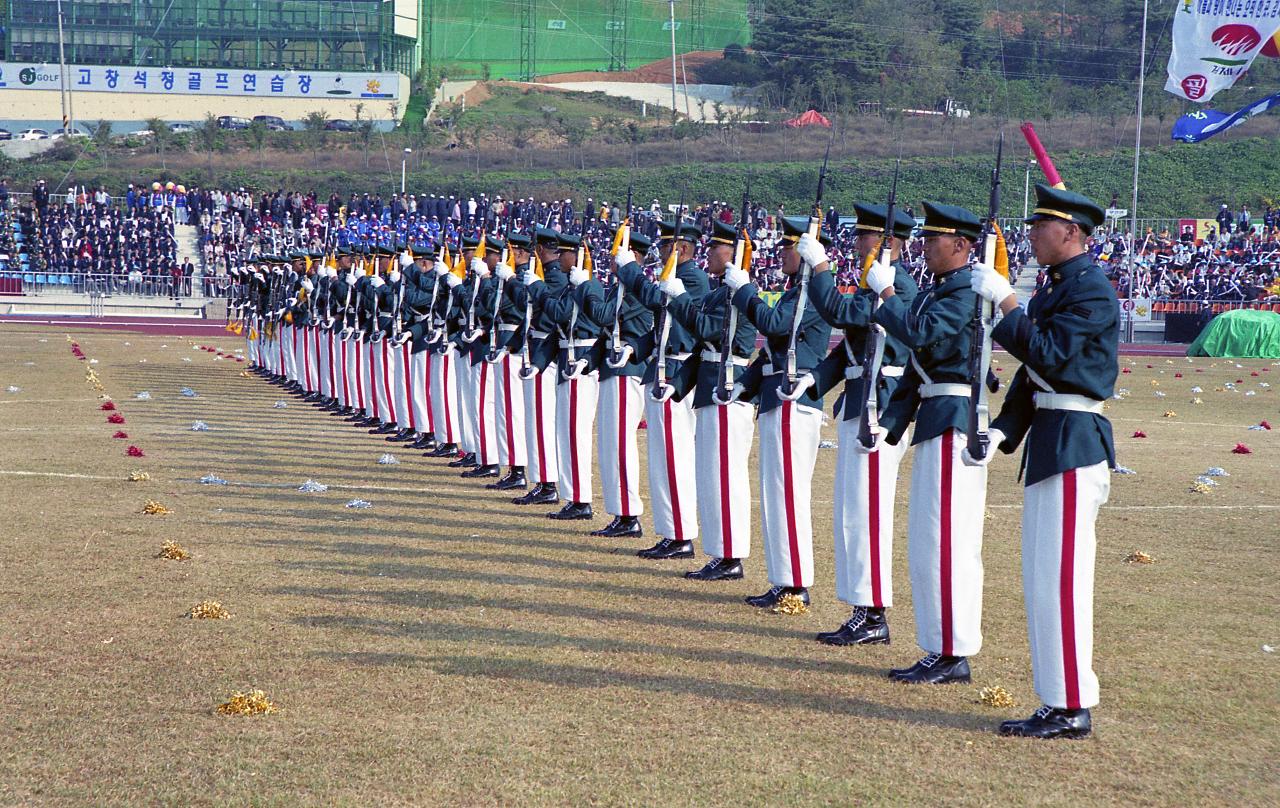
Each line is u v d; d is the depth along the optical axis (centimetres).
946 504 691
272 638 741
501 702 639
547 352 1206
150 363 2789
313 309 2117
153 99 7444
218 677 670
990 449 641
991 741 601
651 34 8444
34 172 6362
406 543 1020
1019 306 620
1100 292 606
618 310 1070
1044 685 614
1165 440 1780
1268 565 972
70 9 7438
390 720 611
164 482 1277
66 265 4797
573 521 1152
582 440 1155
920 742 598
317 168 6750
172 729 596
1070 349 600
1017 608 848
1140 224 5734
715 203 4834
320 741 583
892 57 7956
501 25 8331
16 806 514
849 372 789
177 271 4809
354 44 7575
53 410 1870
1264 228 5534
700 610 838
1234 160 6844
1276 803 532
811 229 773
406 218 5294
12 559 919
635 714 627
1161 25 8100
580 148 7169
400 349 1716
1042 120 7462
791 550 854
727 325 896
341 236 5031
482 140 7300
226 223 5278
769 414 858
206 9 7500
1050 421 620
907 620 826
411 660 705
